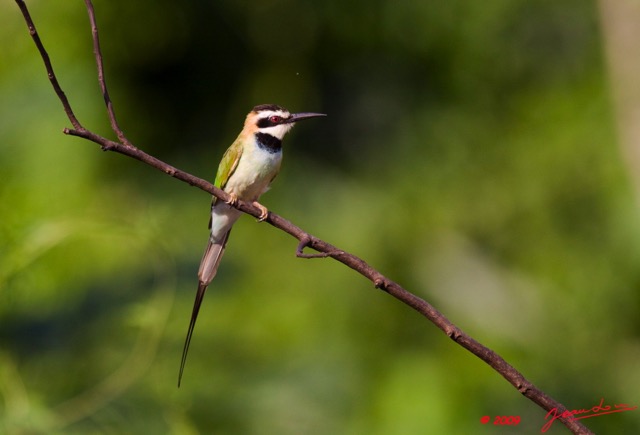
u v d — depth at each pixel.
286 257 15.74
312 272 15.58
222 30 16.52
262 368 11.88
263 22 16.91
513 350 15.17
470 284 15.94
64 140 14.47
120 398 9.63
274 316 14.80
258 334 13.89
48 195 13.96
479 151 17.39
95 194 14.45
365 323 15.20
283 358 12.71
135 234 10.05
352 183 16.64
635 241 15.97
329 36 17.22
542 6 17.69
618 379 15.16
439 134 17.36
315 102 17.11
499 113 17.78
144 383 9.88
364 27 17.30
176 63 16.19
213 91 16.47
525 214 16.94
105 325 9.53
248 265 14.91
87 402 9.12
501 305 15.72
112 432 9.38
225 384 11.16
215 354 11.82
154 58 15.98
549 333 15.59
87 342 9.44
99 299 9.65
